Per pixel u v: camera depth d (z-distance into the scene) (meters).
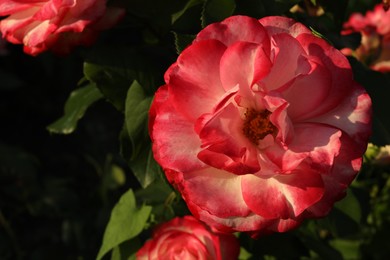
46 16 0.49
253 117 0.46
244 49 0.44
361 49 0.66
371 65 0.66
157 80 0.54
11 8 0.50
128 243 0.57
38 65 1.57
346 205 0.60
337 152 0.44
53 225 1.29
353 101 0.45
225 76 0.44
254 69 0.44
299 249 0.61
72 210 1.04
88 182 1.39
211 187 0.45
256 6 0.49
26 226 1.28
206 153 0.44
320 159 0.44
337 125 0.45
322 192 0.45
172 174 0.46
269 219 0.45
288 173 0.45
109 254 0.65
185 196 0.46
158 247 0.54
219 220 0.45
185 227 0.54
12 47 1.54
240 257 0.59
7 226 1.08
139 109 0.52
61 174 1.41
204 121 0.44
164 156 0.44
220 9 0.49
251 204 0.45
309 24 0.58
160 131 0.45
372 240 0.80
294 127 0.46
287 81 0.45
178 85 0.44
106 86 0.54
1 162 1.06
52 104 1.56
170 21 0.52
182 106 0.45
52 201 1.04
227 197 0.45
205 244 0.53
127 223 0.56
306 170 0.45
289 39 0.44
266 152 0.46
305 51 0.45
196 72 0.44
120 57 0.54
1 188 1.05
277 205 0.45
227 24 0.44
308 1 0.57
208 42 0.44
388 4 0.56
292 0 0.50
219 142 0.44
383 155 0.60
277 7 0.50
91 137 1.49
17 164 1.07
